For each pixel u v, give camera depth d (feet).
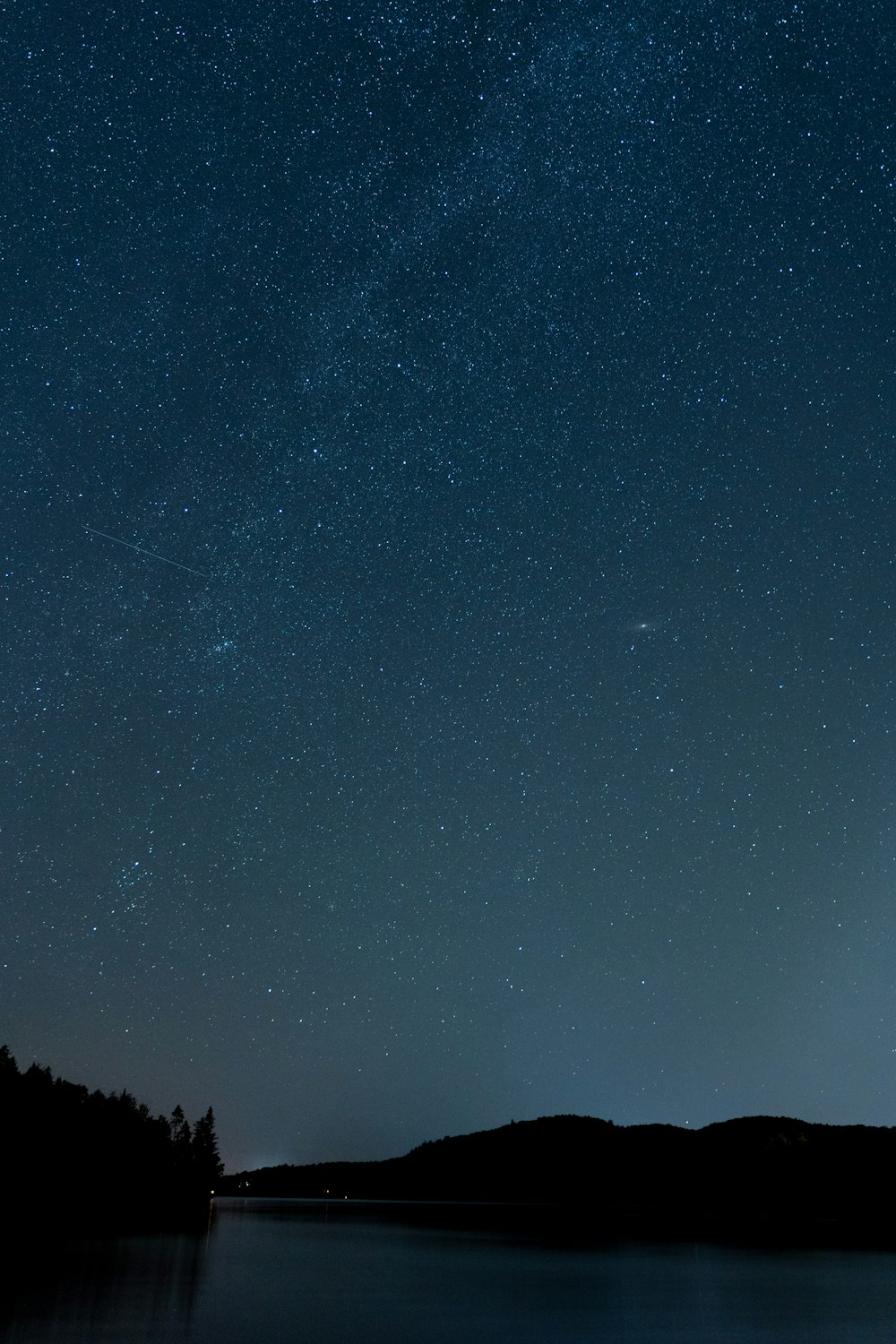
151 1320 63.82
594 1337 61.21
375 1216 276.21
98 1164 252.42
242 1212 297.12
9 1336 55.26
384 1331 62.95
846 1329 64.39
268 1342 57.21
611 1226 214.69
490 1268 110.42
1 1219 167.63
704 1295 84.12
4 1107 231.91
